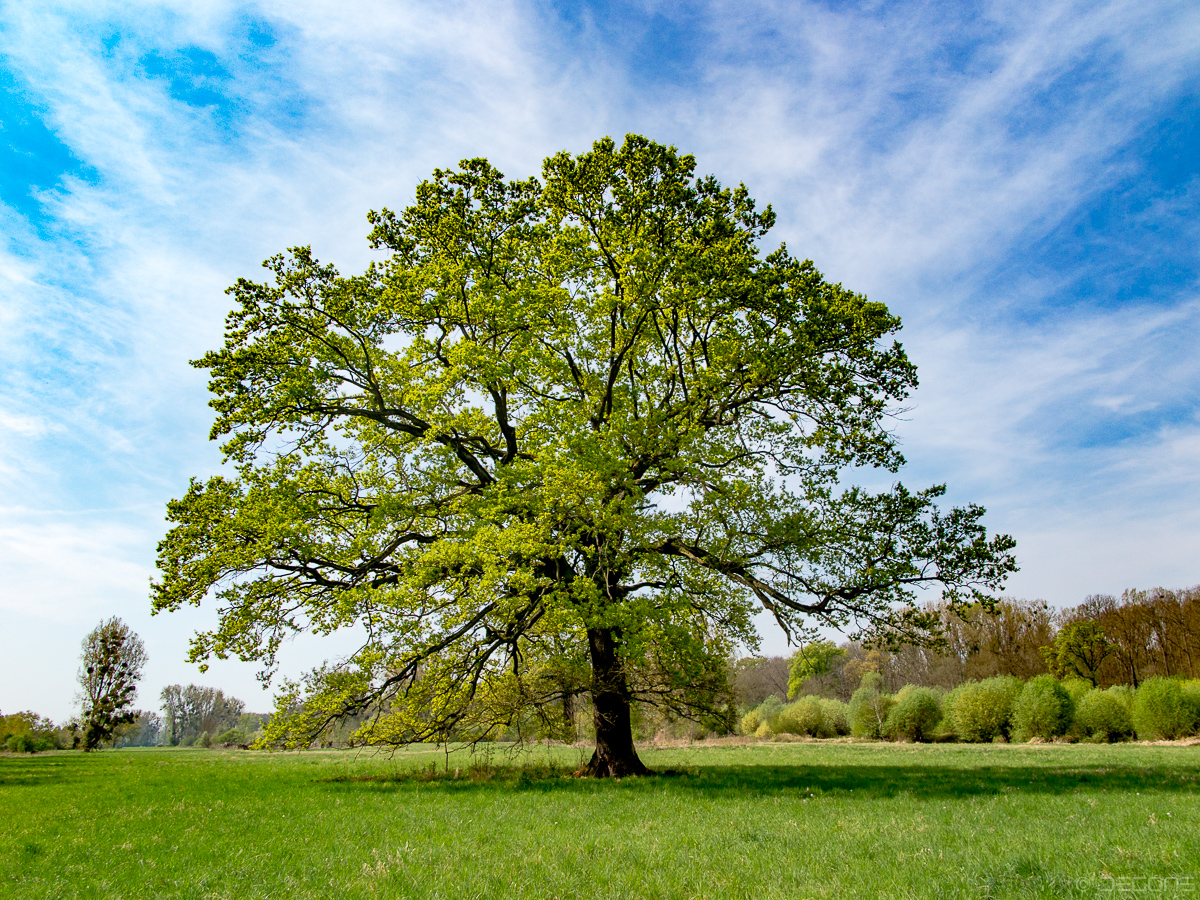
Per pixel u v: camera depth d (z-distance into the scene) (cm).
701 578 1750
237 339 1828
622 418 1745
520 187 1922
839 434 1919
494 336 1862
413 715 1880
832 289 1884
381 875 713
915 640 1730
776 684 8000
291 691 1803
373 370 1964
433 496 1811
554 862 754
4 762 3841
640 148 1836
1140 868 661
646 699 1920
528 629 1783
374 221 1998
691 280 1716
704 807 1164
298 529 1720
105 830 1084
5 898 688
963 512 1684
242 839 962
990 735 4444
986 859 701
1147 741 3900
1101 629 6269
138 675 6356
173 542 1781
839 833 876
